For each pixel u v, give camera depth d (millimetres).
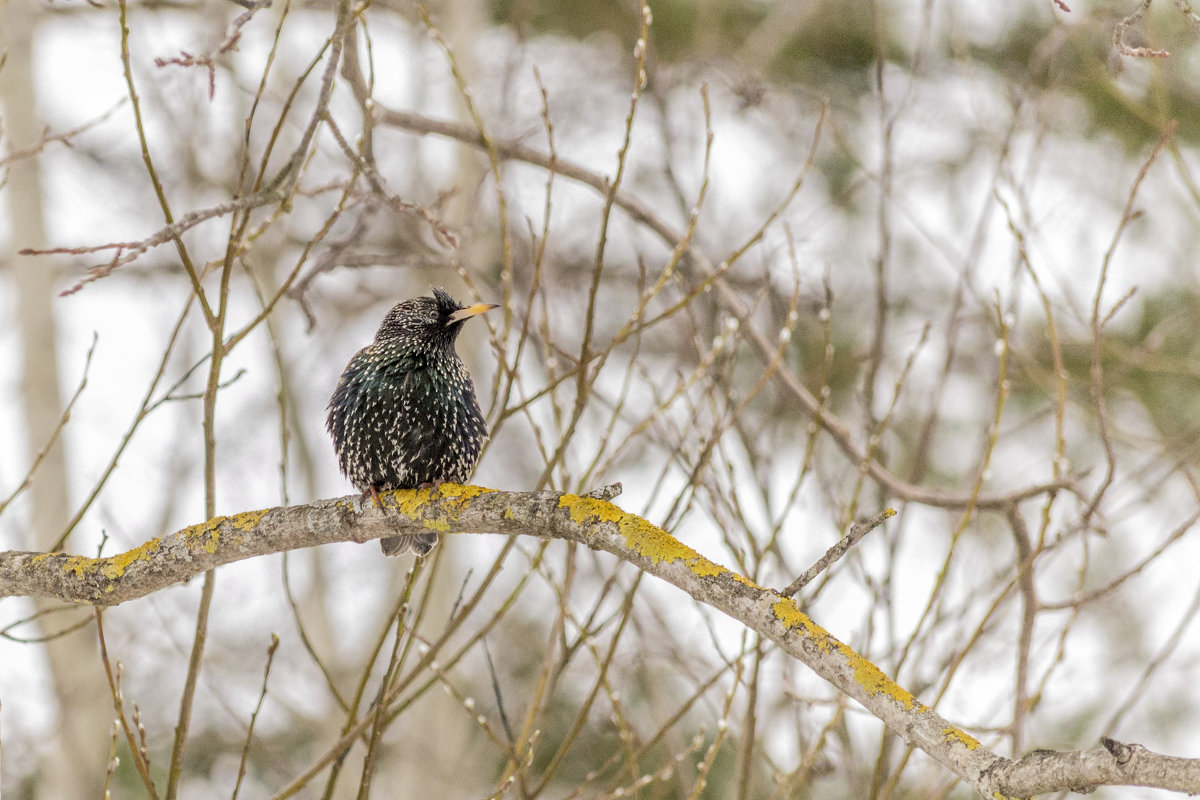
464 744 15594
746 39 18547
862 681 4453
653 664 11062
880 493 9328
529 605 16453
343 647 18000
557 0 18047
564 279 16438
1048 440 15578
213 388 6273
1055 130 13797
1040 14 16297
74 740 12594
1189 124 14266
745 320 8477
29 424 13508
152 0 13875
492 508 5895
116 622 14492
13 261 13938
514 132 15766
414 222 15641
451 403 7953
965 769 4082
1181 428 13938
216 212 6043
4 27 13711
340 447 8141
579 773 14383
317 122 6266
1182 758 3566
